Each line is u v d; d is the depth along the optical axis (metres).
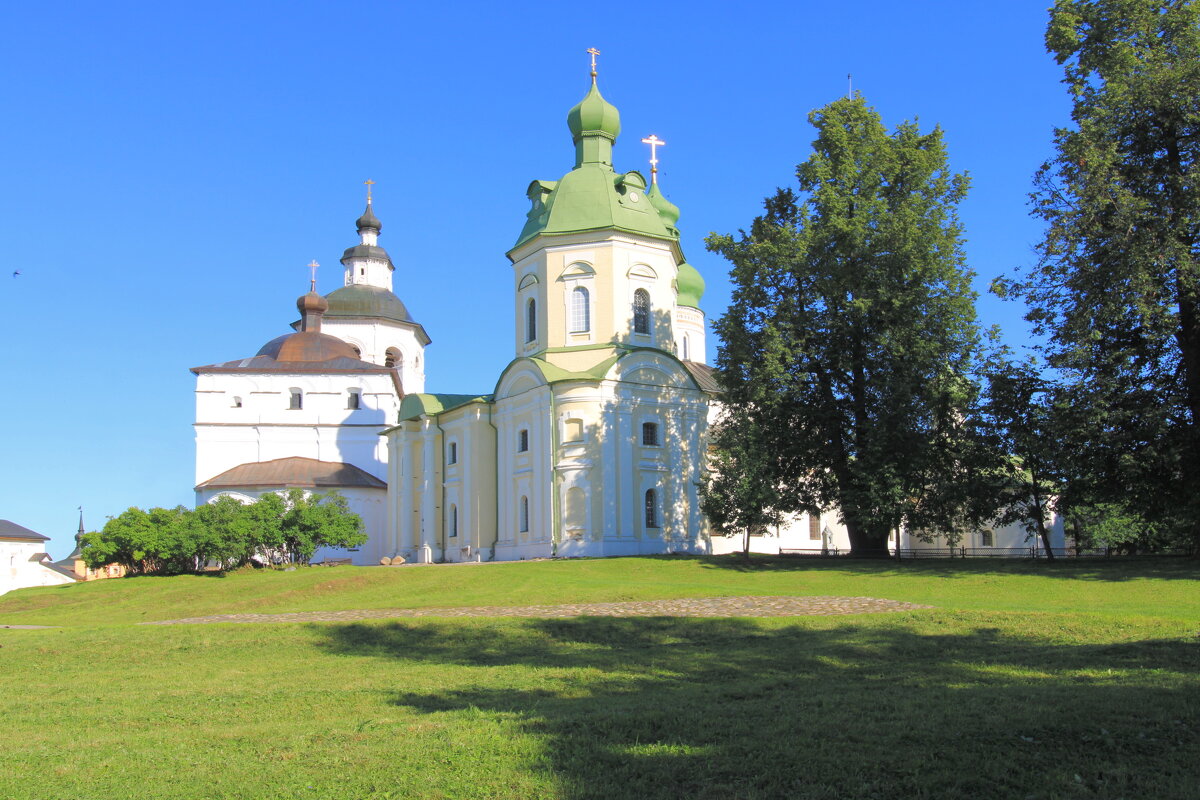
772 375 42.88
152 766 13.14
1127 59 35.88
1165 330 34.66
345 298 89.25
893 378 42.00
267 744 14.05
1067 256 35.91
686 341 77.44
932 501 42.94
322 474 74.75
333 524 59.16
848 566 41.66
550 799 11.06
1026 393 39.75
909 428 42.03
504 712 15.62
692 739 13.25
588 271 53.66
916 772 11.51
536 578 39.81
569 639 27.03
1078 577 34.19
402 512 64.06
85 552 55.53
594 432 50.25
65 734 16.03
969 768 11.59
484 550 55.38
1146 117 35.78
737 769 11.81
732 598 32.62
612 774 11.80
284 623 30.09
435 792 11.41
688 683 19.33
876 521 42.00
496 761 12.43
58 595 48.00
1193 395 36.44
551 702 17.08
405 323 91.00
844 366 43.81
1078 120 37.47
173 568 56.28
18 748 14.81
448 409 60.88
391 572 43.44
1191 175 33.91
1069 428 36.38
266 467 75.88
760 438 44.78
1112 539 55.81
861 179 44.47
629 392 51.47
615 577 40.34
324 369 79.12
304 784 11.87
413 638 27.75
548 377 51.00
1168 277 34.91
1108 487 37.94
